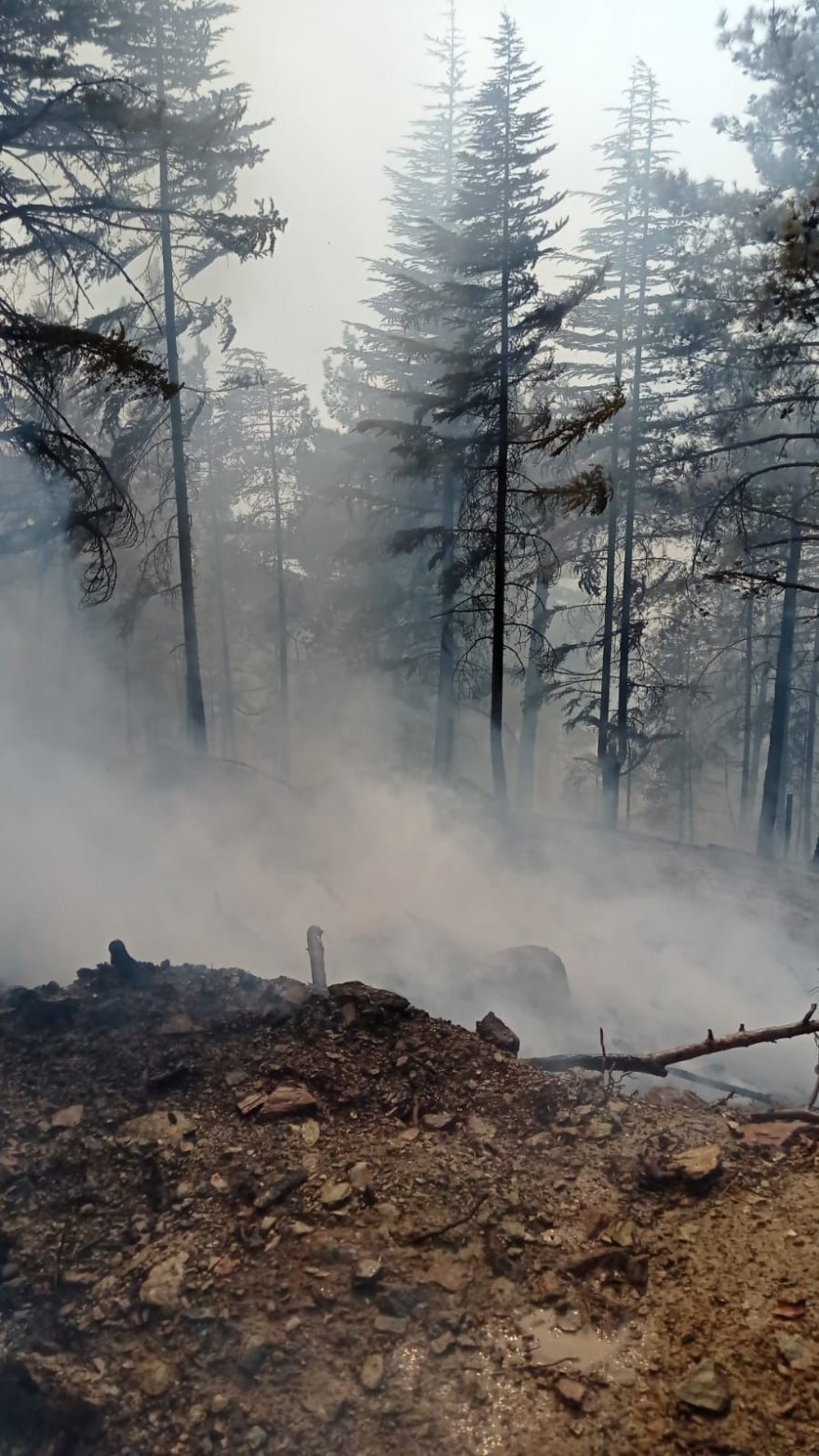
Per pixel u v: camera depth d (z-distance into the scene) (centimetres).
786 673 2094
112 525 1124
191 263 1521
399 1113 473
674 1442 296
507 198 1544
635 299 1783
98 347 883
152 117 952
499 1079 505
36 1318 362
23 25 984
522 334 1575
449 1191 412
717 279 1285
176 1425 317
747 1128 470
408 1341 339
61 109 909
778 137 1214
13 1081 488
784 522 1792
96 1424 324
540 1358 330
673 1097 517
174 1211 406
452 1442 301
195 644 1725
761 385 1366
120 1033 529
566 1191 416
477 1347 336
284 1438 307
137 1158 438
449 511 2131
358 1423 310
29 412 1003
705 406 1688
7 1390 342
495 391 1648
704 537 1420
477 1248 381
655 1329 340
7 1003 565
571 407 1827
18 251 990
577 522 1892
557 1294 358
